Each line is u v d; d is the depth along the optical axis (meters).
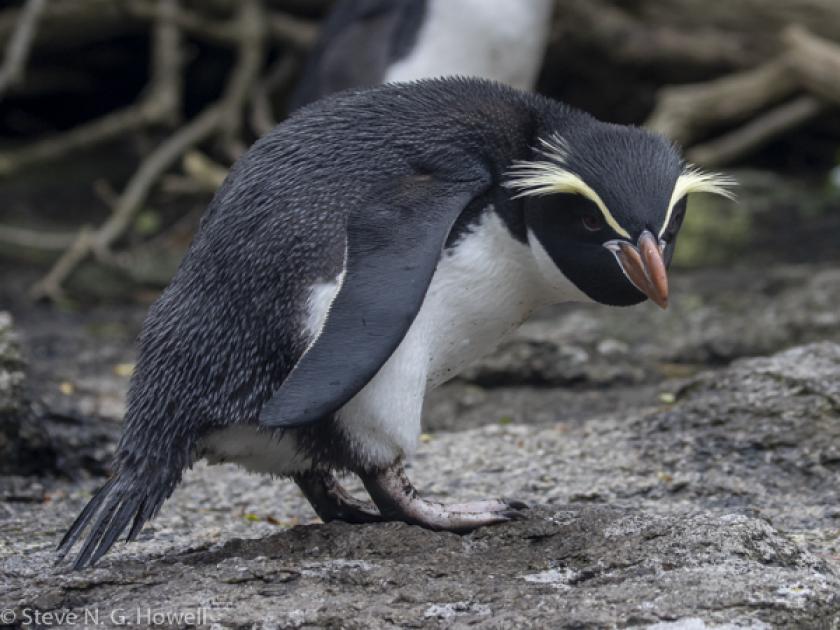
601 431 12.37
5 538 9.96
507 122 9.05
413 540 8.76
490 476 11.45
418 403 8.73
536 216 8.81
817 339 16.33
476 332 9.24
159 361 8.59
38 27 27.17
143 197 24.05
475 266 8.90
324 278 8.39
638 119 28.27
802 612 7.55
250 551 8.92
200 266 8.66
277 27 27.67
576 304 19.19
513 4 19.20
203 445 8.71
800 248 21.66
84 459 12.62
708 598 7.61
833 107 24.80
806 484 11.18
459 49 19.33
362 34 20.05
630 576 8.15
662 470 11.46
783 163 27.55
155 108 25.97
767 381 12.32
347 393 7.80
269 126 26.05
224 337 8.47
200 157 26.05
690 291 18.70
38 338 18.73
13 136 31.14
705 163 24.92
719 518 8.77
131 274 22.88
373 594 8.07
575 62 27.59
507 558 8.55
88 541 8.30
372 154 8.77
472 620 7.58
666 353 16.31
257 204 8.64
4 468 12.15
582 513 9.13
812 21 25.34
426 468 11.72
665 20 26.50
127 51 30.62
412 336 8.67
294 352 8.40
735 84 24.55
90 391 15.22
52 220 25.61
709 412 12.20
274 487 11.58
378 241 8.28
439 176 8.75
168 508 10.99
